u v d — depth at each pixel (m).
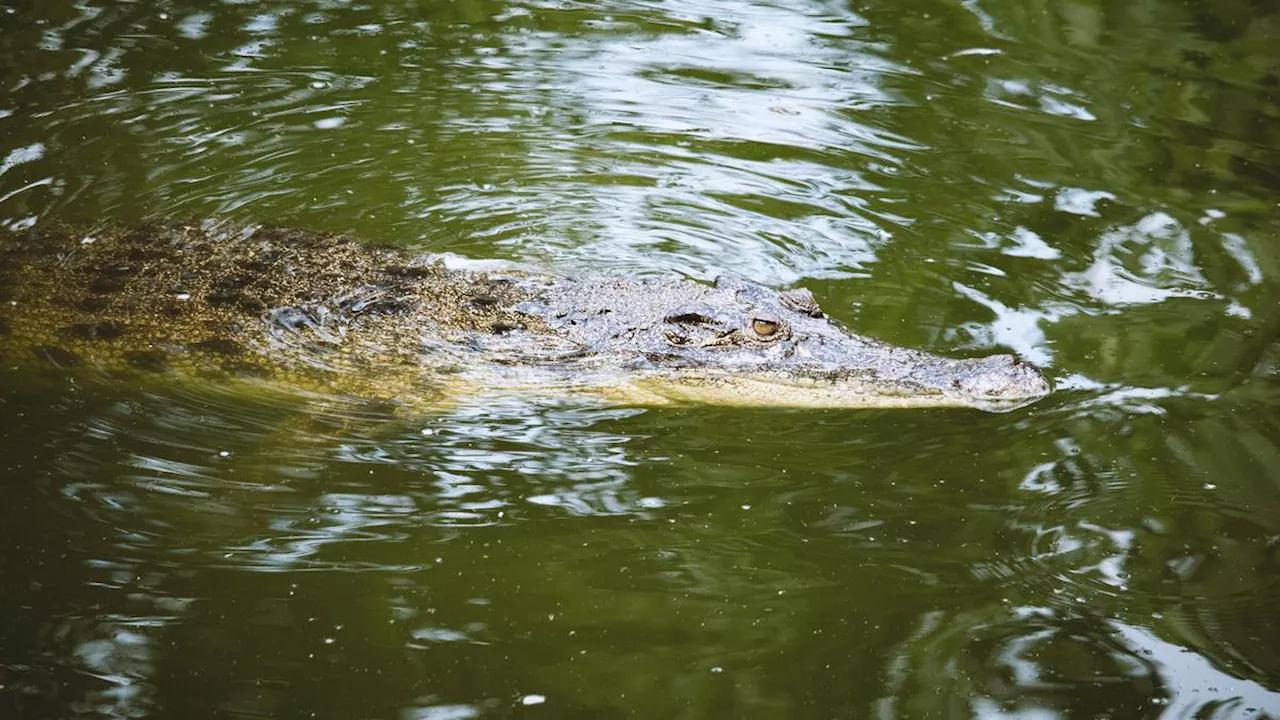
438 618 7.94
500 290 11.69
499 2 19.91
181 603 7.99
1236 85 17.23
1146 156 15.14
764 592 8.24
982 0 20.17
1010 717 7.13
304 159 14.70
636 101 16.42
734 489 9.35
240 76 16.97
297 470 9.52
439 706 7.20
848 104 16.42
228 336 10.91
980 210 13.70
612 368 10.77
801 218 13.46
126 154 14.59
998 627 7.86
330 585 8.21
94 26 18.39
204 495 9.15
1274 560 8.38
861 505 9.12
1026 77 17.41
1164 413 10.05
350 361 10.80
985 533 8.76
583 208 13.63
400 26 18.94
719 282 11.50
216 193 13.74
